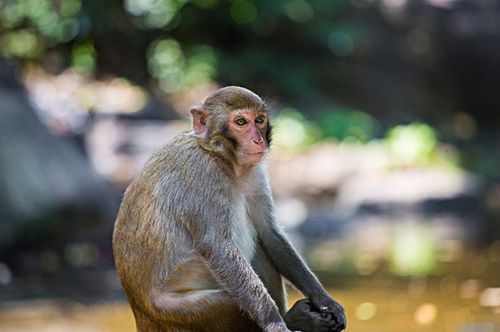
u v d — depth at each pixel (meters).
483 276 16.95
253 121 9.10
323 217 23.55
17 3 29.00
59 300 15.74
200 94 31.64
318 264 18.38
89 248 19.20
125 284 9.17
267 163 9.52
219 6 32.03
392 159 26.84
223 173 9.06
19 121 19.50
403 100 33.41
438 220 23.98
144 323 9.16
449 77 34.06
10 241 18.34
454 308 14.50
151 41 31.53
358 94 33.22
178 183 9.00
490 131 32.56
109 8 30.09
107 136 26.61
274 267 9.62
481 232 22.05
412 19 34.38
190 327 8.94
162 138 26.73
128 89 30.86
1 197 18.38
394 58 34.06
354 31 33.56
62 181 19.19
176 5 31.42
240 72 32.38
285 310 9.72
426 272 17.33
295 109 31.30
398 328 13.28
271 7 32.34
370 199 24.58
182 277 8.98
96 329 13.75
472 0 34.28
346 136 29.28
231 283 8.79
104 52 30.94
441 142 30.44
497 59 33.97
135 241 9.05
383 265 18.20
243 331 8.96
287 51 33.41
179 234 8.96
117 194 21.44
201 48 32.19
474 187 25.56
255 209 9.51
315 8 33.06
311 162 26.58
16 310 15.03
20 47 29.39
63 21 29.61
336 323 9.21
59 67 30.17
